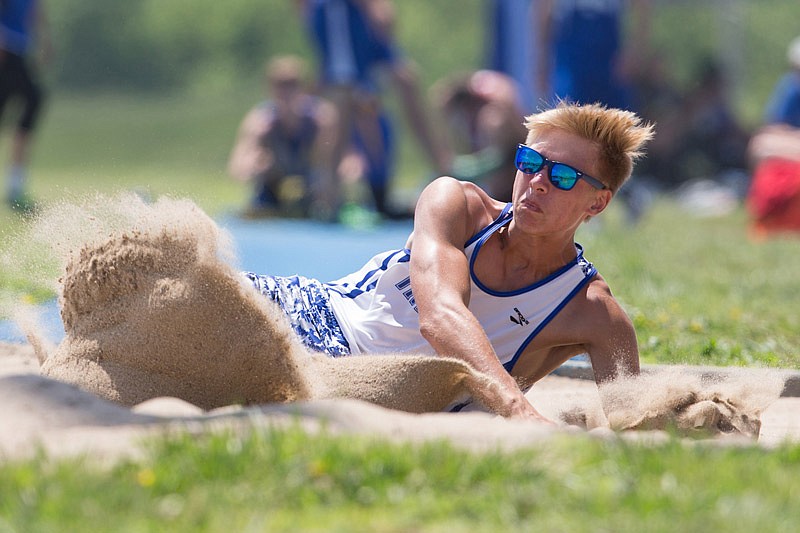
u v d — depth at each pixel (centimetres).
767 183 4828
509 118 4759
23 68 4953
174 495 1024
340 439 1134
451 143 5150
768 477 1102
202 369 1491
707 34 11775
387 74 4978
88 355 1495
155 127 11269
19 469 1056
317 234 4269
